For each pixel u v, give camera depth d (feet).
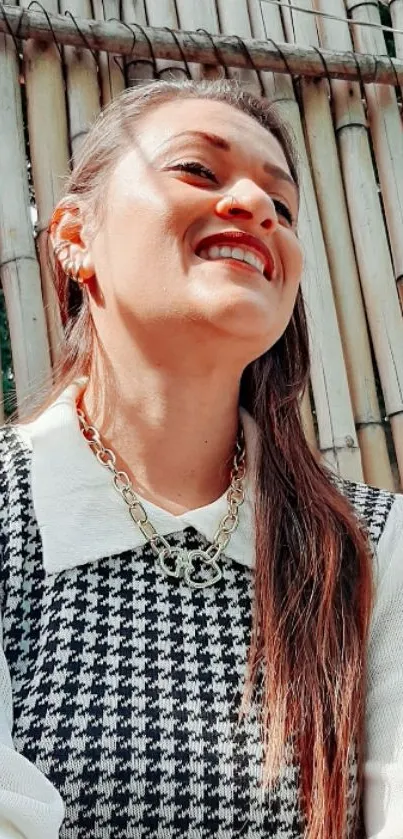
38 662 2.81
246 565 3.15
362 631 3.16
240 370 3.19
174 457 3.28
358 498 3.58
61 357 3.68
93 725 2.72
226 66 4.75
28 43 4.60
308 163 4.92
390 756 2.98
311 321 4.66
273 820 2.78
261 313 3.04
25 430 3.34
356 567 3.27
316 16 5.13
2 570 2.93
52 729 2.71
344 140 5.01
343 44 5.08
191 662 2.90
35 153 4.53
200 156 3.28
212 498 3.37
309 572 3.20
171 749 2.74
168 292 3.05
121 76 4.71
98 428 3.30
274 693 2.89
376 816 2.93
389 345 4.78
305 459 3.53
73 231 3.55
